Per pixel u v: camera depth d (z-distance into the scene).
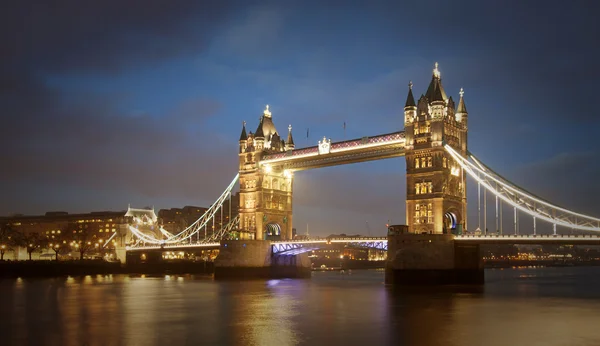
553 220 115.50
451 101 135.75
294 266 182.75
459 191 136.38
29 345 61.12
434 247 122.56
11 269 183.12
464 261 127.00
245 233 173.12
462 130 138.50
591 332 66.69
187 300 103.00
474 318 77.25
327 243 156.88
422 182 132.12
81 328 71.12
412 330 68.25
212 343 61.41
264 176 176.75
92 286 138.75
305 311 86.06
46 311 87.19
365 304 93.75
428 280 122.00
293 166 172.25
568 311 84.69
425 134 133.00
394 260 124.19
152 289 129.00
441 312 83.12
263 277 170.88
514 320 75.44
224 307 92.00
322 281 163.12
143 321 76.62
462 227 133.12
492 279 196.62
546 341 61.66
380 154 147.00
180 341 62.56
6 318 79.75
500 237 118.88
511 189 122.06
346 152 152.38
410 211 133.12
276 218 179.00
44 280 165.38
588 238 109.44
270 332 67.50
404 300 98.56
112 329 70.31
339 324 72.88
